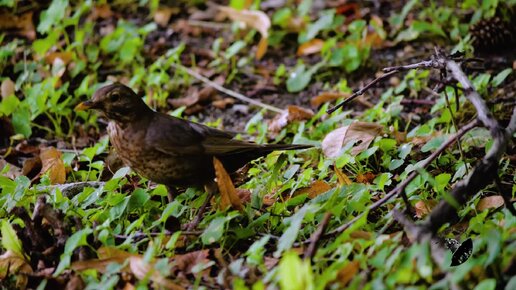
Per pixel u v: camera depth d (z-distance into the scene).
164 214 8.10
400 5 15.62
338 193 8.45
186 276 7.70
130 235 8.14
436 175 9.84
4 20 15.06
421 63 8.59
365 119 11.57
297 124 11.86
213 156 8.83
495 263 6.95
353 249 7.64
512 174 9.74
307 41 14.30
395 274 6.60
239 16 14.59
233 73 13.81
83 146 11.94
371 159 10.28
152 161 8.76
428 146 9.77
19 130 11.94
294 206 9.07
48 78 12.97
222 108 13.11
